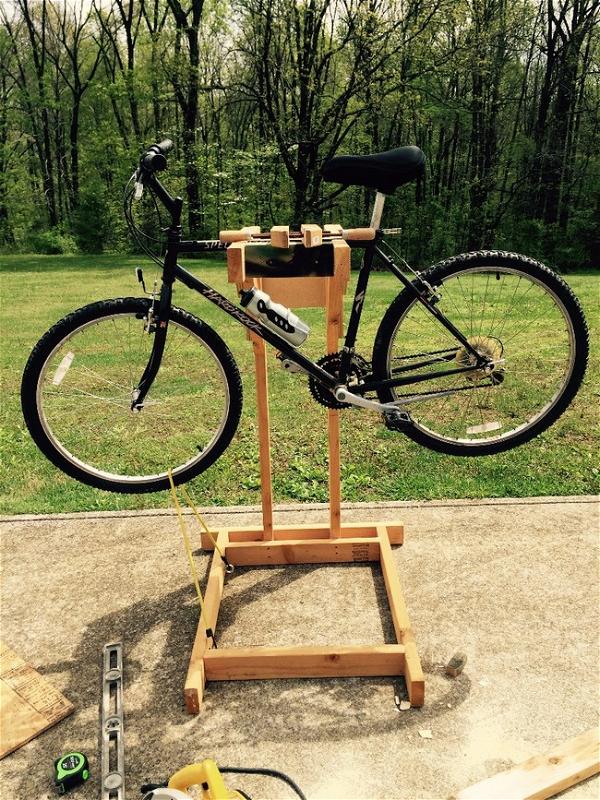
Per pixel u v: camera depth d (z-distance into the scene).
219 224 22.28
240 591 2.66
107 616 2.53
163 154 2.22
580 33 20.00
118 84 22.42
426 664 2.21
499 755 1.86
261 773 1.65
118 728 2.00
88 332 5.86
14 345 6.78
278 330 2.29
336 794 1.76
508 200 21.72
